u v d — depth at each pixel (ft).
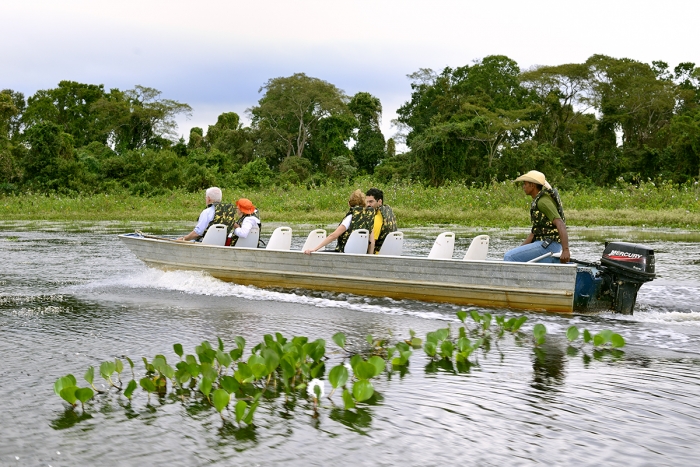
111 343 18.16
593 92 181.47
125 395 13.30
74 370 15.67
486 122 153.79
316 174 177.17
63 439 11.55
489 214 73.77
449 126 149.69
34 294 26.14
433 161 150.20
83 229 63.52
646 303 23.49
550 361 16.42
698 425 12.10
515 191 85.81
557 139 185.16
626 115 173.47
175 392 14.05
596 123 178.70
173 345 16.71
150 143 221.87
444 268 23.40
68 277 30.50
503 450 11.03
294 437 11.57
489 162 158.71
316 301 24.64
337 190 95.71
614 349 17.60
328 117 195.72
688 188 87.97
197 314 22.29
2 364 16.14
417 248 41.14
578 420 12.35
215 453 10.94
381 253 26.45
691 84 201.26
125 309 23.12
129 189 129.08
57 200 99.25
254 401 12.82
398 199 87.92
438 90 187.93
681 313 21.66
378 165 188.96
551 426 12.06
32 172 126.52
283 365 14.17
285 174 163.43
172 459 10.72
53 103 228.63
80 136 220.23
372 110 209.97
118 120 213.87
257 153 196.44
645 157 162.81
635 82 176.65
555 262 22.62
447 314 22.29
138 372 15.42
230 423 12.24
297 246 43.34
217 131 215.72
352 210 26.22
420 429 11.93
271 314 22.29
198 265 28.76
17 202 100.17
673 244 45.03
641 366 15.98
